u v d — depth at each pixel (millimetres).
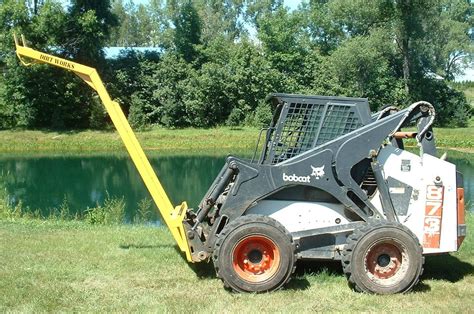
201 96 45281
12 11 40000
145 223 13531
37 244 9195
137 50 50812
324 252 7285
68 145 39625
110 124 44094
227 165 7199
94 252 8664
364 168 7344
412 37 48969
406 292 6883
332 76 48562
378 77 48500
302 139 7387
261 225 6801
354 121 7344
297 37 52250
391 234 6844
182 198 19484
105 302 6484
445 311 6324
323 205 7289
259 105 45656
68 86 42625
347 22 53625
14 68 42094
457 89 54750
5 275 7418
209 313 6141
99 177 26656
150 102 46219
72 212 16453
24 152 38000
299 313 6195
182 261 8164
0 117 43469
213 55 49406
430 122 7301
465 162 30172
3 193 17391
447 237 7270
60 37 42375
